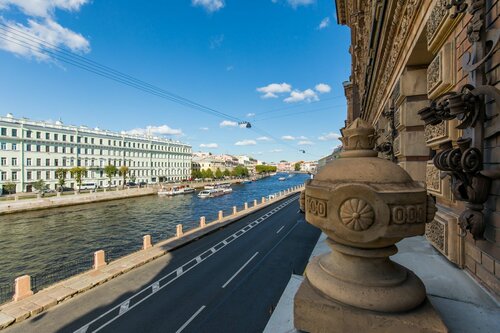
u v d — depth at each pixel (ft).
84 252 69.36
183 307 32.45
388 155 22.54
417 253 10.91
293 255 52.13
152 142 272.10
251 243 61.67
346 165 5.47
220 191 214.48
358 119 6.19
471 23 7.55
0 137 154.92
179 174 310.86
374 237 4.71
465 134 7.94
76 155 199.21
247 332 27.58
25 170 166.71
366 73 36.24
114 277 41.45
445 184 11.12
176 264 47.70
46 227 99.25
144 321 29.63
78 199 149.59
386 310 4.53
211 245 60.39
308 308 5.03
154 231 93.91
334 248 5.41
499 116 6.43
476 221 7.29
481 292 7.01
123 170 221.87
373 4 23.11
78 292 35.88
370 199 4.67
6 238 83.76
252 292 36.22
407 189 4.74
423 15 12.42
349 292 4.78
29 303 32.32
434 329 4.17
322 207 5.34
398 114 18.53
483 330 5.08
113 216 122.01
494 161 6.86
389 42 20.15
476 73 7.35
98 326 28.78
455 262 9.21
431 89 11.68
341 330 4.70
